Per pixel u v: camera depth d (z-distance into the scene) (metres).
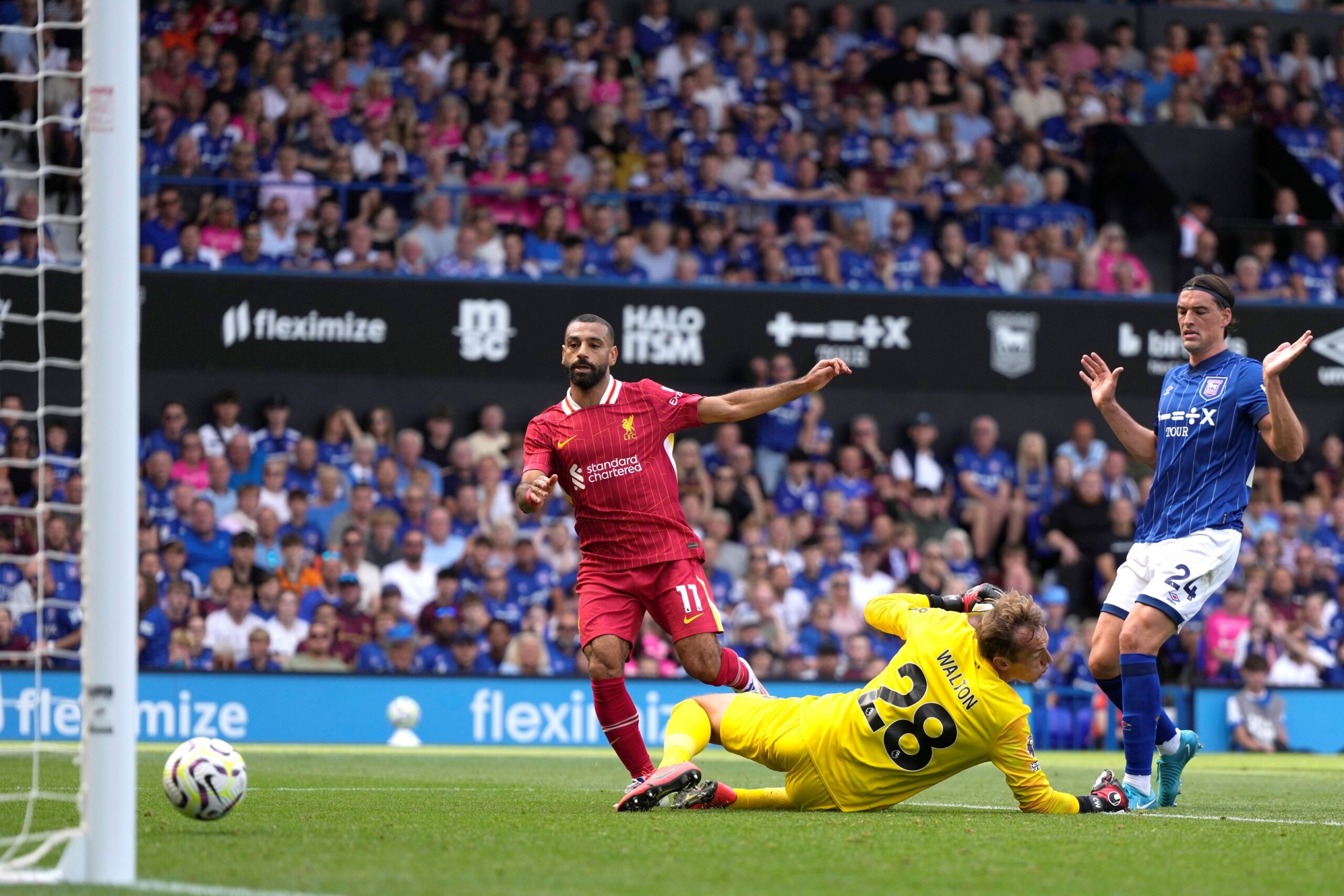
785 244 55.56
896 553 49.56
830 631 46.53
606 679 18.02
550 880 11.59
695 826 15.48
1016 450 55.09
